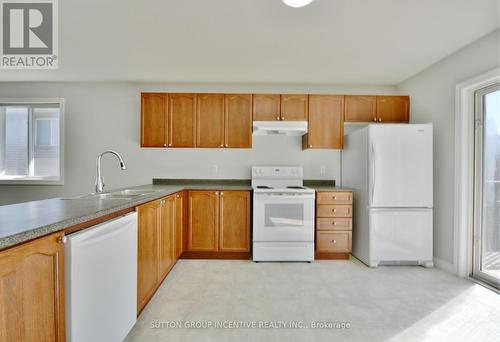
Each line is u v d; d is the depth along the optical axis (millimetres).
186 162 3754
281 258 3127
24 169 3736
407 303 2148
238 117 3428
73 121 3689
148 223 1967
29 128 3725
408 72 3264
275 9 1998
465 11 2016
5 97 3656
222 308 2062
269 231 3137
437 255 2971
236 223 3197
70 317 1056
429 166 2941
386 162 2951
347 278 2654
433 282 2553
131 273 1604
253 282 2547
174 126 3410
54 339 1001
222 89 3736
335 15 2066
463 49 2623
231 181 3754
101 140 3709
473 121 2627
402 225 2955
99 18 2131
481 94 2572
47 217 1112
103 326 1290
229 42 2514
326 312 2012
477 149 2605
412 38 2434
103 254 1285
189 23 2197
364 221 3086
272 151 3754
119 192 2400
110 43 2543
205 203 3195
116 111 3701
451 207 2785
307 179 3764
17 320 841
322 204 3199
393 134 2951
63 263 1053
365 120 3471
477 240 2617
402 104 3479
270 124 3406
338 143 3465
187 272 2785
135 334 1730
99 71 3273
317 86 3746
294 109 3438
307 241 3150
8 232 850
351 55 2785
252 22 2174
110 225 1354
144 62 2980
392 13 2045
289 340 1682
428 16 2082
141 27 2260
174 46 2602
